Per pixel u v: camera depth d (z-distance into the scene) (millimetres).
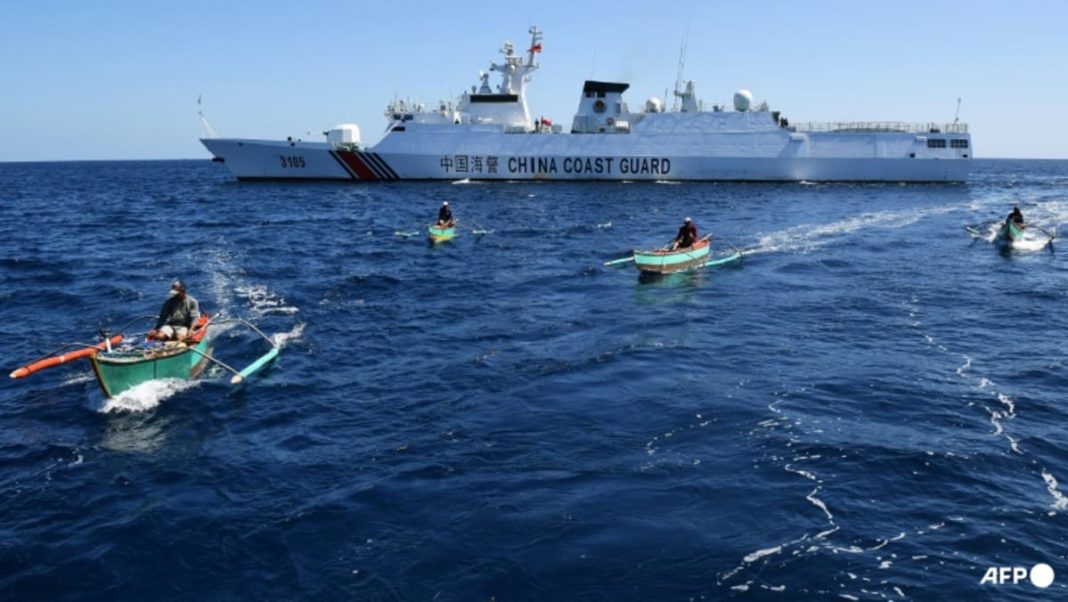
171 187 98125
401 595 8328
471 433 12922
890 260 32031
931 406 14188
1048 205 59250
